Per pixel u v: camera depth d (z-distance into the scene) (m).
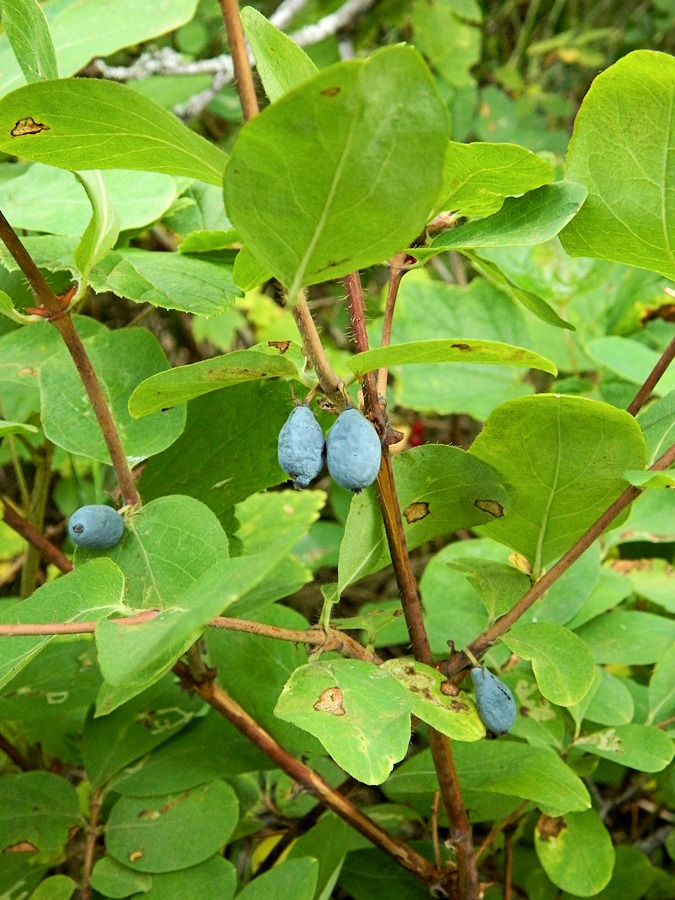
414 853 0.21
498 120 0.60
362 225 0.12
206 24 0.53
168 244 0.37
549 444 0.17
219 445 0.24
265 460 0.24
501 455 0.17
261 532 0.34
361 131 0.11
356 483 0.14
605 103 0.16
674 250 0.17
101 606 0.16
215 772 0.22
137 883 0.20
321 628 0.17
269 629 0.16
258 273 0.18
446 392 0.37
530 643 0.18
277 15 0.47
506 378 0.37
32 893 0.21
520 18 0.75
